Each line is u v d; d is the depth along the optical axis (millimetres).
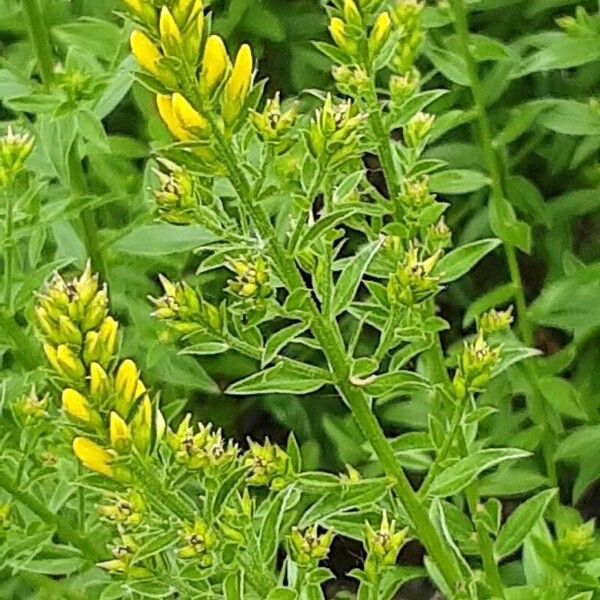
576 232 762
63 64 647
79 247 604
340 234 426
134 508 398
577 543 510
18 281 567
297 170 467
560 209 682
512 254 625
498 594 488
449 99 667
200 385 615
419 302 430
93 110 572
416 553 731
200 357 678
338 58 488
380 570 427
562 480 693
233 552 413
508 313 496
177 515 406
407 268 427
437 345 507
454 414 457
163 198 406
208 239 542
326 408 724
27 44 669
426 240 499
